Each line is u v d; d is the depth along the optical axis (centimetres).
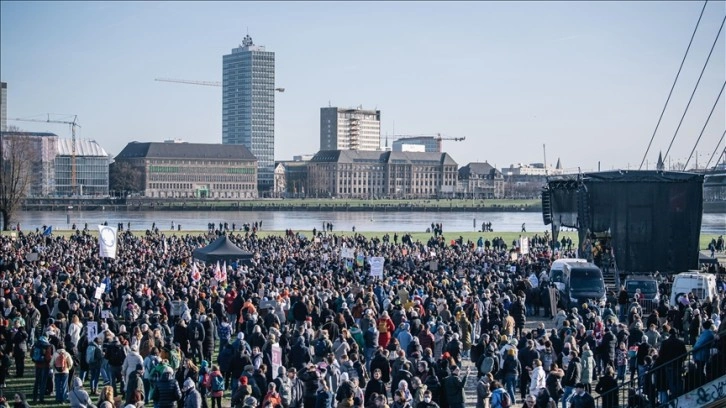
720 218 18912
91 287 6850
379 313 5934
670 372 3806
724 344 3662
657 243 8650
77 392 3828
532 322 7406
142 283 6975
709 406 3616
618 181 8669
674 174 8750
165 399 3850
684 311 5981
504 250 13350
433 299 6131
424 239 19162
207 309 5988
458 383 3909
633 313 5572
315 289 6612
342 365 4197
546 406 3716
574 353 4281
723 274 9394
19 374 5281
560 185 9950
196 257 9981
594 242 8731
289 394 3962
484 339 4728
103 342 4859
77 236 14800
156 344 4497
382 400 3572
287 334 4816
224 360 4594
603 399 4012
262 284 6769
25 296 6188
